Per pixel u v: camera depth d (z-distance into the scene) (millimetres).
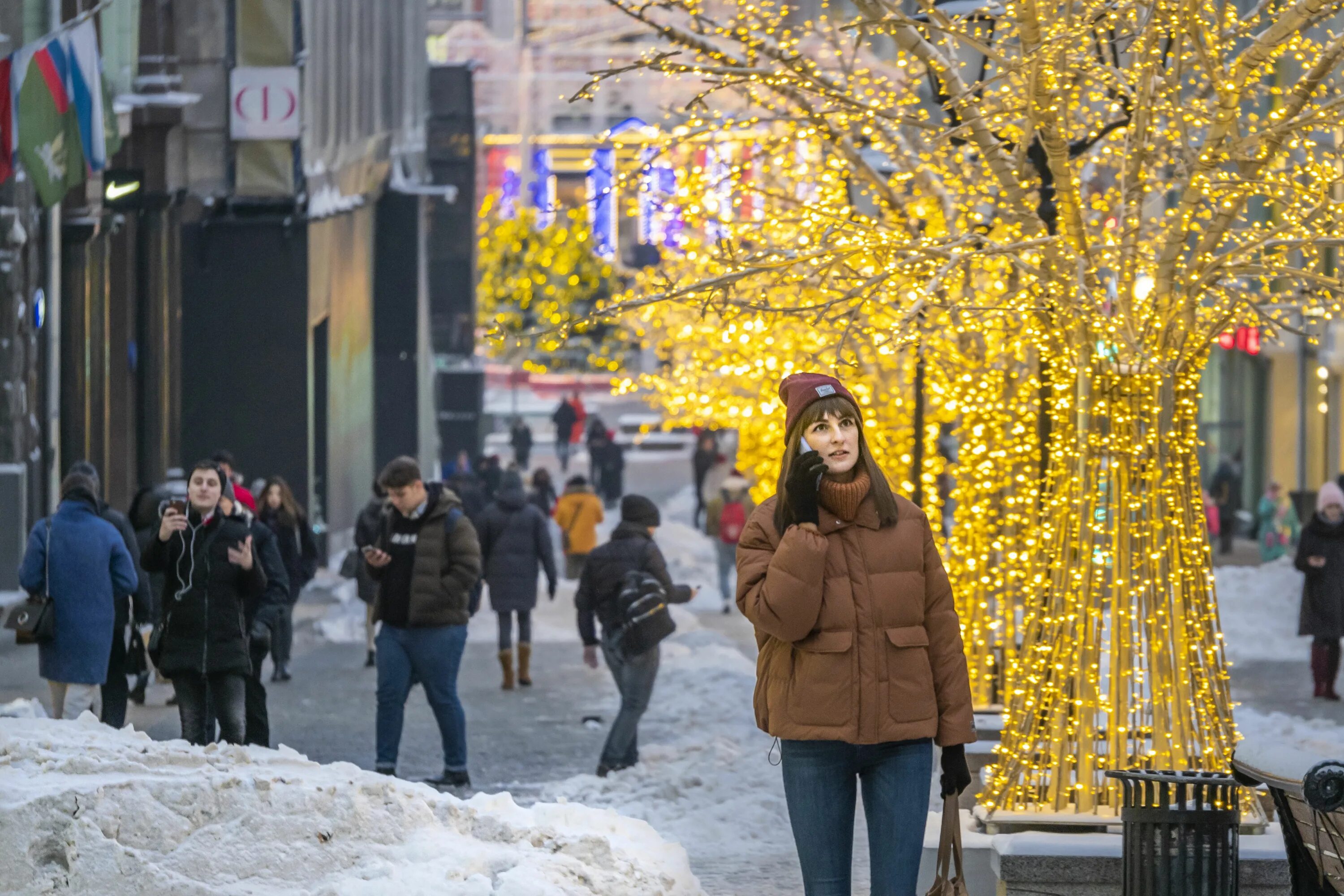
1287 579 60656
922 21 20750
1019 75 19875
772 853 24016
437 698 28734
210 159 67000
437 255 129000
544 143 183875
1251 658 51594
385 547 28781
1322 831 14992
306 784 18250
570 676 45781
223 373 70312
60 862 17000
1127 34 21469
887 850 14523
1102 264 20438
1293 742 33188
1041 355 22391
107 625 29375
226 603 25281
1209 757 20094
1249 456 105062
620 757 30016
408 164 109312
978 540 27344
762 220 28391
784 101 26609
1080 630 20266
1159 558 20141
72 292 59031
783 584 14125
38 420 54156
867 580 14391
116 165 62031
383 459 100312
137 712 36938
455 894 16734
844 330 21438
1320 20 18828
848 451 14547
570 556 65062
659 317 36312
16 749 18781
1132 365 20125
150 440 63750
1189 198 19766
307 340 70438
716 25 22469
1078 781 20188
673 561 78750
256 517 42312
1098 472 20328
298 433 70562
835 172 26656
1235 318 20609
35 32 49906
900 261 20188
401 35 104688
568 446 143250
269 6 66500
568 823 20094
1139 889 17062
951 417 30047
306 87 70562
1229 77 19391
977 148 22266
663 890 18250
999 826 19953
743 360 33094
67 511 29359
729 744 30688
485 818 18844
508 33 184875
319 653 50000
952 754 14703
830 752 14500
